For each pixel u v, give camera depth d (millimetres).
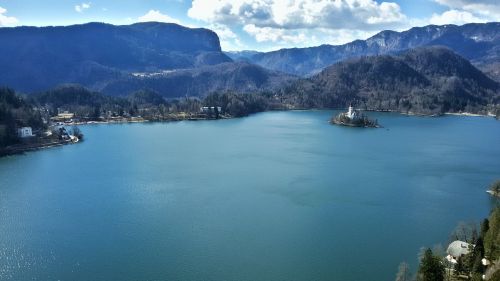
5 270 140125
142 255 150500
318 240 162875
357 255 151000
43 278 135625
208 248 155875
